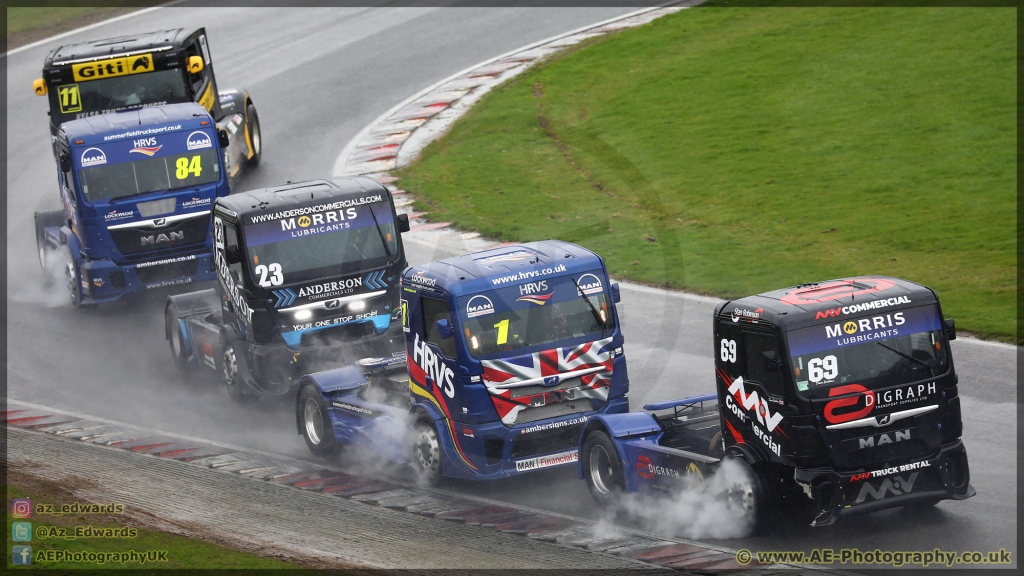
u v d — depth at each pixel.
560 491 38.50
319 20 127.62
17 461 40.06
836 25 114.75
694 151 87.62
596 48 111.88
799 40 111.06
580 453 36.81
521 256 38.56
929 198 74.94
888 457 31.19
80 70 69.12
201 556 28.86
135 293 60.44
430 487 39.28
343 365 47.78
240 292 47.06
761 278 61.34
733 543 31.94
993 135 85.19
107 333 60.44
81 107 69.19
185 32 74.31
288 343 47.00
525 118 75.56
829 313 31.36
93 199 59.12
